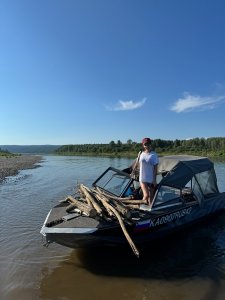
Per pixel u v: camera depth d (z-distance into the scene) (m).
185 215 6.05
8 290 4.12
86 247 4.98
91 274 4.58
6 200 9.69
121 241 4.89
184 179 6.18
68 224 4.75
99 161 35.97
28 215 7.80
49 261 5.03
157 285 4.25
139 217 5.07
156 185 5.70
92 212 4.77
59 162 34.25
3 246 5.68
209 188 7.30
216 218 7.40
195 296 3.95
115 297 3.94
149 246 5.60
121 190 6.18
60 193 11.06
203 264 4.90
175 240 6.00
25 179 15.58
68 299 3.90
